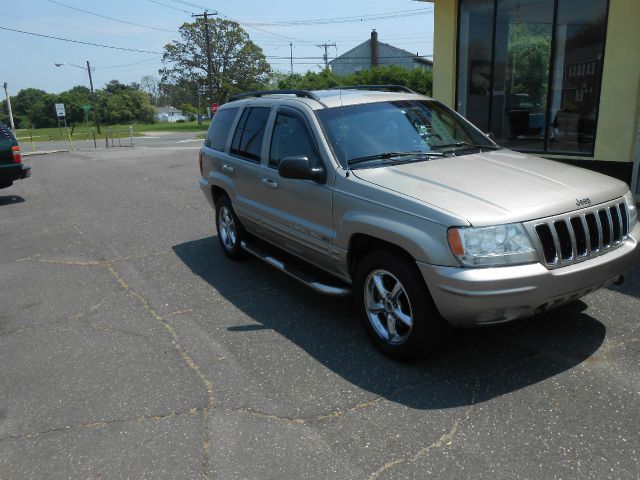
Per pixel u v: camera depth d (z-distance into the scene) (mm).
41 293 5703
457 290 3256
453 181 3783
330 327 4531
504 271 3225
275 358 4047
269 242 5508
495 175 3893
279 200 4965
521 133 10414
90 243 7641
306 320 4695
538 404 3301
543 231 3340
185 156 20766
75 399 3629
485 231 3244
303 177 4230
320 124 4523
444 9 10977
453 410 3289
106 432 3250
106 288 5766
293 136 4836
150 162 18875
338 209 4133
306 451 2988
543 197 3502
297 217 4730
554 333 4172
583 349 3914
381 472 2801
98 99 100062
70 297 5547
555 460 2822
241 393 3592
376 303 4023
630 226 3900
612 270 3637
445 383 3584
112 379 3861
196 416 3361
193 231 8086
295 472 2830
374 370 3799
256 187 5348
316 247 4520
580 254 3498
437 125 4891
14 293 5742
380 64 67375
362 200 3896
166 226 8477
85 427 3311
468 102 11289
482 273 3217
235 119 6023
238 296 5336
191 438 3150
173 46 68938
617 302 4664
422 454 2920
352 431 3143
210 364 4000
